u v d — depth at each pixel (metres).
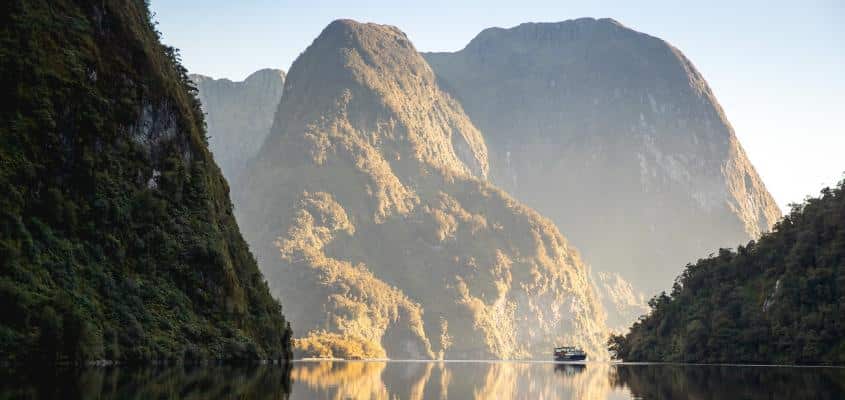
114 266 165.50
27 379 117.19
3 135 156.25
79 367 137.75
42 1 174.88
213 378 137.38
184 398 109.19
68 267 154.12
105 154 174.12
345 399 122.81
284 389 132.38
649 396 136.25
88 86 173.62
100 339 146.62
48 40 171.12
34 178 156.88
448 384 173.50
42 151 160.50
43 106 162.88
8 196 150.00
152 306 167.00
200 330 172.12
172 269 177.00
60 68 169.75
